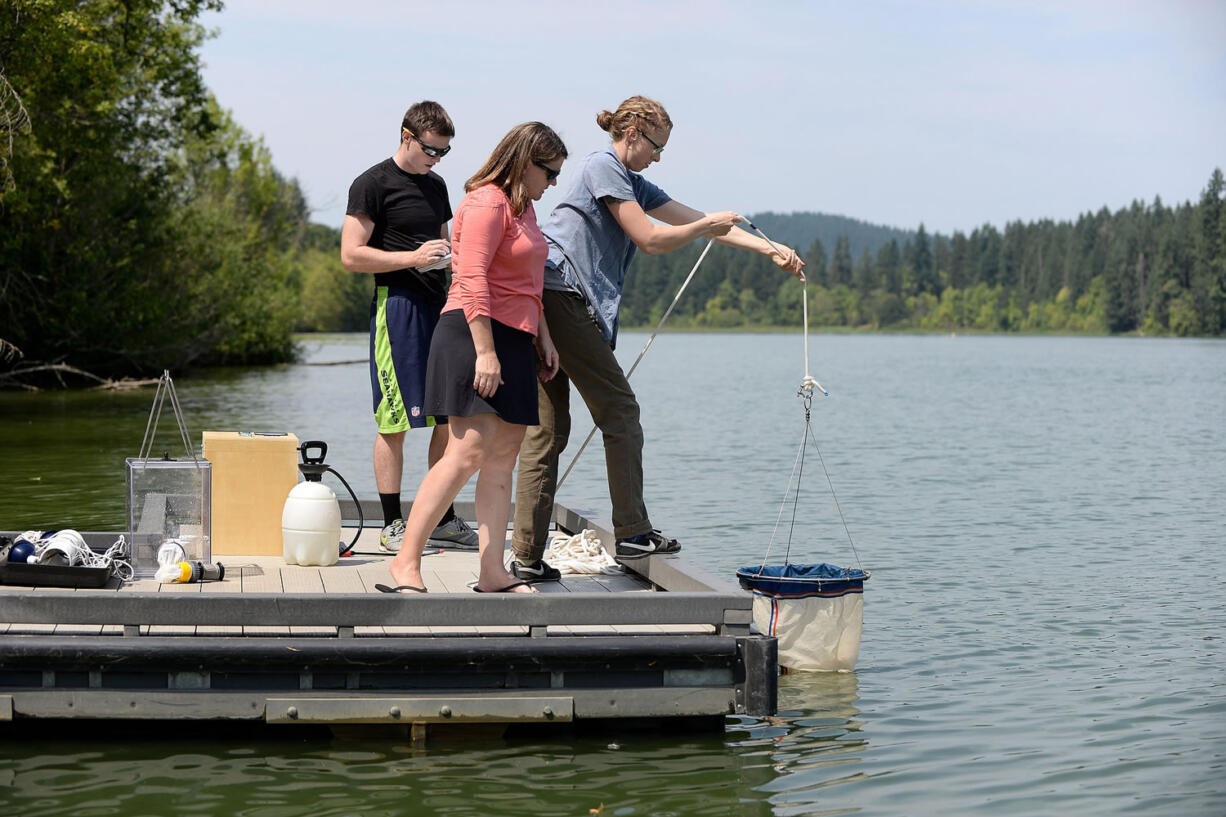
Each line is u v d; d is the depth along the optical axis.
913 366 64.94
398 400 6.34
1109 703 5.90
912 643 7.06
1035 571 9.26
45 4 25.39
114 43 29.97
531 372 5.27
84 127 30.42
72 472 14.76
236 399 28.89
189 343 39.44
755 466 16.83
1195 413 29.42
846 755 5.13
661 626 5.27
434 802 4.49
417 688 4.96
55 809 4.37
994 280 187.38
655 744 5.21
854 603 6.45
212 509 6.29
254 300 45.94
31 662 4.74
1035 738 5.38
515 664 4.95
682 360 75.31
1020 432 23.42
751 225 5.98
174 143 35.03
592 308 5.69
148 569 5.77
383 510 6.54
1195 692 6.09
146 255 36.53
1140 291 160.88
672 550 6.01
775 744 5.25
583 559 6.30
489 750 5.06
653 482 14.92
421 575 5.80
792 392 38.16
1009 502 13.30
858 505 12.97
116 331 34.53
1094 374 54.47
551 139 5.14
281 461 6.33
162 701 4.83
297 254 89.38
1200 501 13.49
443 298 6.44
